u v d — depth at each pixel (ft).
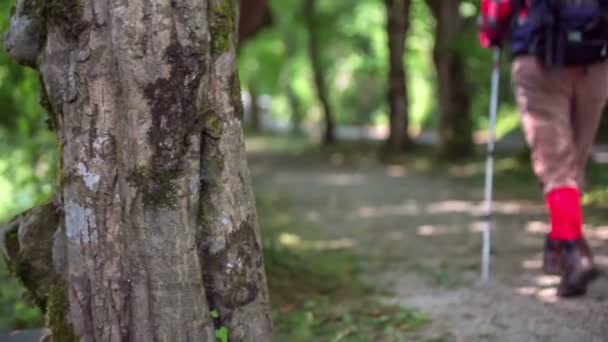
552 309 13.58
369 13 84.23
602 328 12.35
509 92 43.75
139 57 8.46
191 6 8.59
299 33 88.22
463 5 50.14
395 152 60.08
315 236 24.13
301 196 36.50
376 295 15.87
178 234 8.68
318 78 81.15
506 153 51.96
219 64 9.00
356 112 133.59
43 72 9.04
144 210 8.63
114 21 8.50
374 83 129.80
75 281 9.09
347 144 79.25
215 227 9.09
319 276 17.43
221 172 9.07
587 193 28.19
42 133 20.74
